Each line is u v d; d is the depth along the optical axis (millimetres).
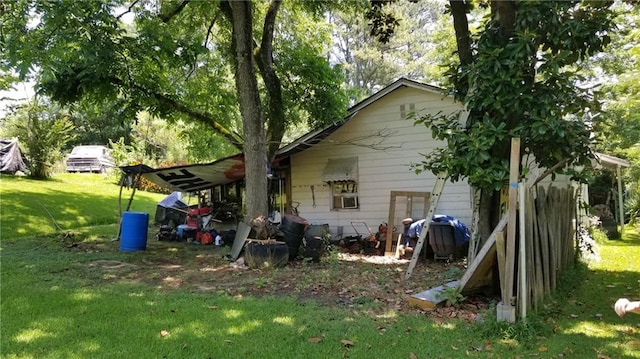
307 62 12266
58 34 7027
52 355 3934
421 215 11594
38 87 9336
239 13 9602
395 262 9500
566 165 6238
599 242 12688
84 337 4391
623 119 15969
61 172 24656
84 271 7770
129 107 11047
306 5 12641
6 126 22766
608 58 16172
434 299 5594
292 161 13109
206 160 16391
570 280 7027
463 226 9836
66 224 13711
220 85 13805
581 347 4227
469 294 5930
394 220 11891
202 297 6051
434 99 11688
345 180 12195
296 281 7234
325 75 12219
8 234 11508
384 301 5953
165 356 3941
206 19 13023
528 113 5777
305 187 12969
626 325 4930
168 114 11891
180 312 5262
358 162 12414
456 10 6902
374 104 12219
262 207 9609
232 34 11344
